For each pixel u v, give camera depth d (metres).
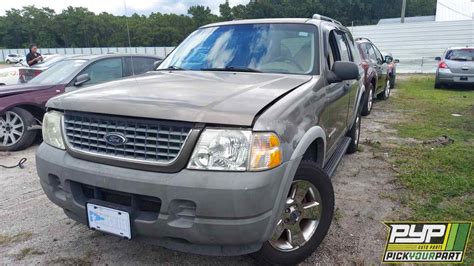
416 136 6.35
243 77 2.90
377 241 2.96
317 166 2.57
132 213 2.10
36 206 3.68
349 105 4.22
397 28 21.33
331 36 3.72
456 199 3.68
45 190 2.51
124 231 2.14
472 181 4.06
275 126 2.05
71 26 80.56
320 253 2.78
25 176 4.58
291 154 2.17
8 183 4.34
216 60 3.42
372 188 4.05
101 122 2.22
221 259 2.71
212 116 1.98
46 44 85.69
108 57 6.84
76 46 80.81
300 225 2.60
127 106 2.13
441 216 3.31
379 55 10.11
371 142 5.92
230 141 1.94
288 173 2.13
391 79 12.55
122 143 2.12
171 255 2.77
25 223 3.32
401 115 8.36
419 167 4.64
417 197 3.75
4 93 5.59
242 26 3.70
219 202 1.92
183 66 3.51
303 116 2.43
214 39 3.68
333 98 3.25
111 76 6.82
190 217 2.00
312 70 3.08
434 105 9.55
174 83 2.67
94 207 2.23
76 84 6.12
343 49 4.18
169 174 2.00
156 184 1.98
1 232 3.16
